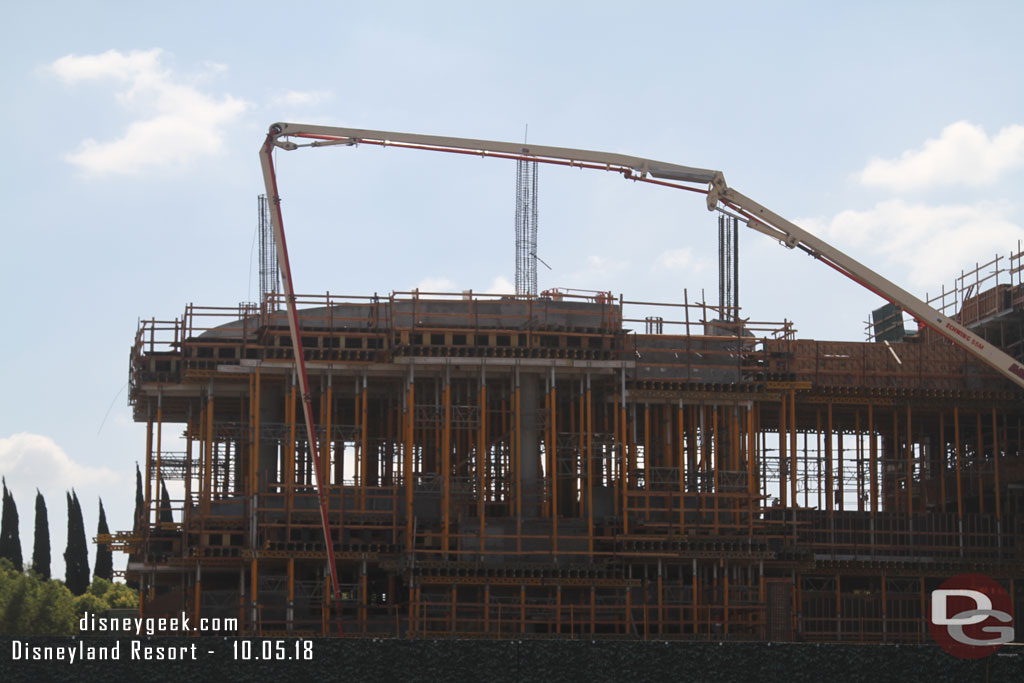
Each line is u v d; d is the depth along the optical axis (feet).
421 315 265.75
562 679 164.55
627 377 270.46
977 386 292.40
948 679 161.07
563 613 261.24
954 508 312.71
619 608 254.68
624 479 262.26
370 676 163.73
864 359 289.74
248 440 272.92
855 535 285.64
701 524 264.93
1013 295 287.89
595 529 266.16
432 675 163.84
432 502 271.28
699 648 164.66
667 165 259.60
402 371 263.70
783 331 286.46
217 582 285.02
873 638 277.85
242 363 261.03
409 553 252.21
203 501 267.39
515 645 164.86
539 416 272.72
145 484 265.34
